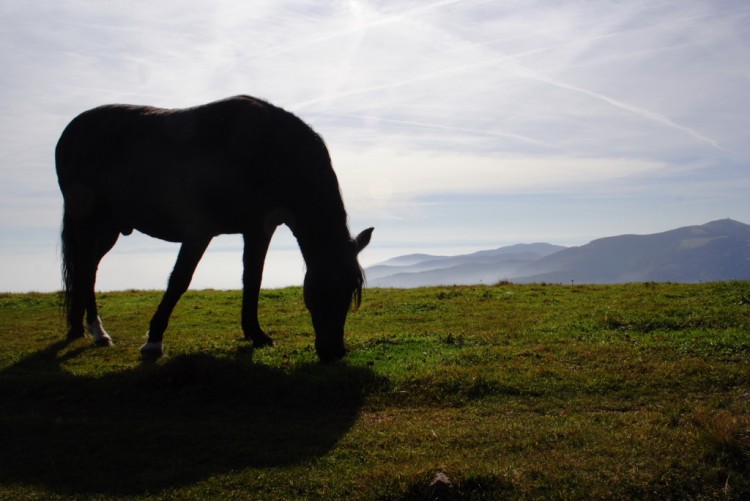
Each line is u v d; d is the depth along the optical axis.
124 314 15.62
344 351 8.95
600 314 12.37
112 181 10.28
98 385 8.38
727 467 5.49
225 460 6.30
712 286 15.16
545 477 5.50
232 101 9.72
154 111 10.47
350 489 5.60
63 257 11.27
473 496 5.34
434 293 17.69
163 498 5.58
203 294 19.67
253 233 9.97
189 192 9.45
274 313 15.28
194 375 8.30
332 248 8.88
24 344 11.49
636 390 7.73
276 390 8.03
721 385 7.71
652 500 5.23
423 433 6.68
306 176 9.10
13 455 6.52
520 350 9.63
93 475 6.05
